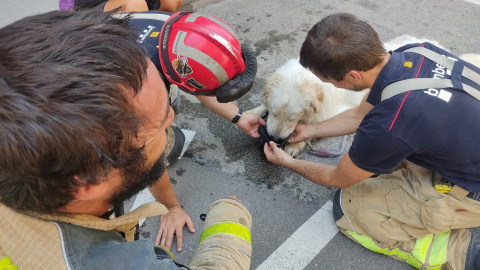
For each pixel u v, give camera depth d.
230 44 1.35
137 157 0.62
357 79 1.57
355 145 1.52
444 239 1.83
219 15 3.57
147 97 0.61
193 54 1.31
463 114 1.36
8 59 0.47
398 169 1.99
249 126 2.35
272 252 2.00
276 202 2.23
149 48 1.43
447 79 1.39
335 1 3.82
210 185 2.30
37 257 0.59
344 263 1.96
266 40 3.32
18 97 0.44
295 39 3.33
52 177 0.51
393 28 3.49
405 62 1.46
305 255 1.99
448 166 1.53
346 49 1.46
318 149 2.50
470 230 1.99
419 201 1.72
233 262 0.92
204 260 0.91
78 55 0.49
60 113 0.45
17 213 0.61
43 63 0.47
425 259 1.83
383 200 1.85
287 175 2.35
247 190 2.28
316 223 2.13
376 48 1.47
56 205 0.57
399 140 1.37
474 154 1.43
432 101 1.34
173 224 1.97
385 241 1.90
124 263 0.63
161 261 0.69
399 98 1.37
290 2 3.78
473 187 1.55
